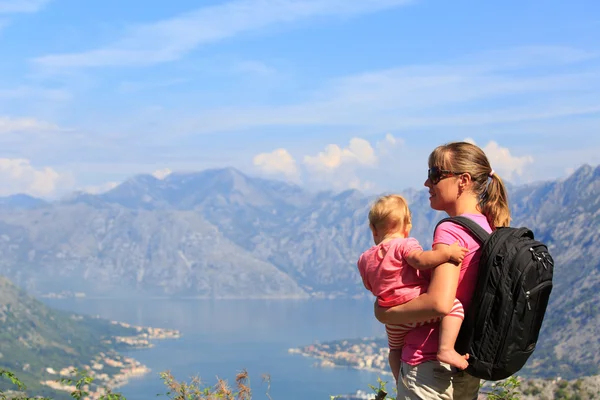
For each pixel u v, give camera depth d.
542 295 4.04
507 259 4.01
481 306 4.03
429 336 4.30
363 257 4.57
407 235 4.73
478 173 4.52
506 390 6.87
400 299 4.30
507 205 4.57
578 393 20.55
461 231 4.28
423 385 4.27
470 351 4.09
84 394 7.40
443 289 4.09
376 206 4.68
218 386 6.81
